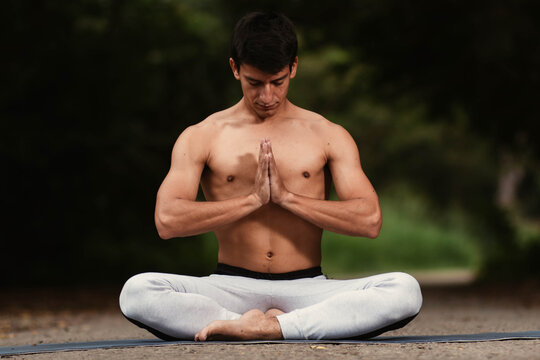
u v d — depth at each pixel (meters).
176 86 20.44
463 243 35.16
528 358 4.00
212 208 4.73
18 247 18.44
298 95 31.02
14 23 16.67
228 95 21.08
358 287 4.81
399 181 41.72
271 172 4.72
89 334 7.20
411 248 33.97
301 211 4.75
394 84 17.86
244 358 4.00
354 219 4.82
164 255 21.91
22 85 16.92
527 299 12.56
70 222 18.83
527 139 17.80
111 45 18.00
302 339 4.71
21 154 16.83
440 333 6.64
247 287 4.84
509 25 14.16
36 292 15.66
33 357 4.42
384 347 4.44
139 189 20.12
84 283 18.83
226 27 19.95
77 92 17.98
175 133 20.25
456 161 38.69
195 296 4.74
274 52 4.67
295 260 4.93
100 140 18.19
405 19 15.23
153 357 4.11
